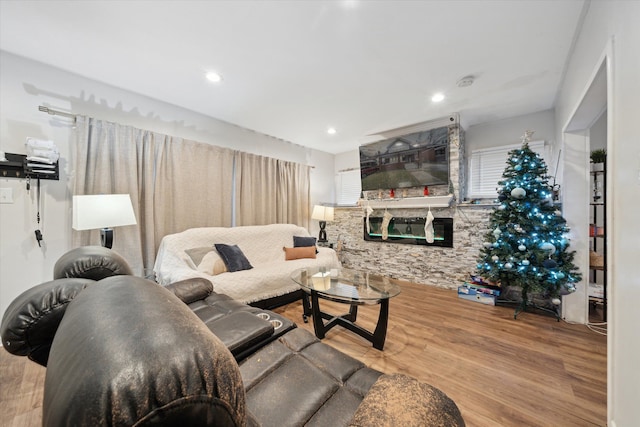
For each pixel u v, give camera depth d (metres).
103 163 2.40
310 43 1.91
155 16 1.64
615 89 1.12
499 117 3.42
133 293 0.51
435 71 2.29
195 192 3.09
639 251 0.92
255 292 2.51
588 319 2.44
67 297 0.88
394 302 2.98
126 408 0.29
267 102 2.91
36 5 1.55
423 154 3.70
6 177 2.02
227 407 0.37
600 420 1.30
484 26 1.74
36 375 1.62
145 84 2.50
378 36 1.84
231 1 1.52
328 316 2.41
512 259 2.58
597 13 1.41
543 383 1.58
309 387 0.90
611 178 1.14
